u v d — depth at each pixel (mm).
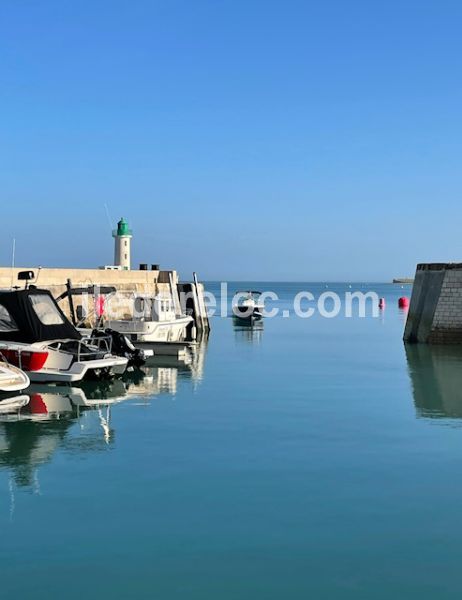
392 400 21406
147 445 15266
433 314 40719
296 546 9672
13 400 20625
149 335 34656
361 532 10203
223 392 22797
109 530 10211
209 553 9430
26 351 22406
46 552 9430
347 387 24141
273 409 19688
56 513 10898
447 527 10430
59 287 37844
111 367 24672
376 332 52469
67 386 23594
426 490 12156
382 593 8312
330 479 12773
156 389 23422
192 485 12359
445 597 8211
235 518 10719
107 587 8438
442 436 16344
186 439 15867
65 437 16016
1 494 11797
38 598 8148
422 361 32594
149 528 10289
